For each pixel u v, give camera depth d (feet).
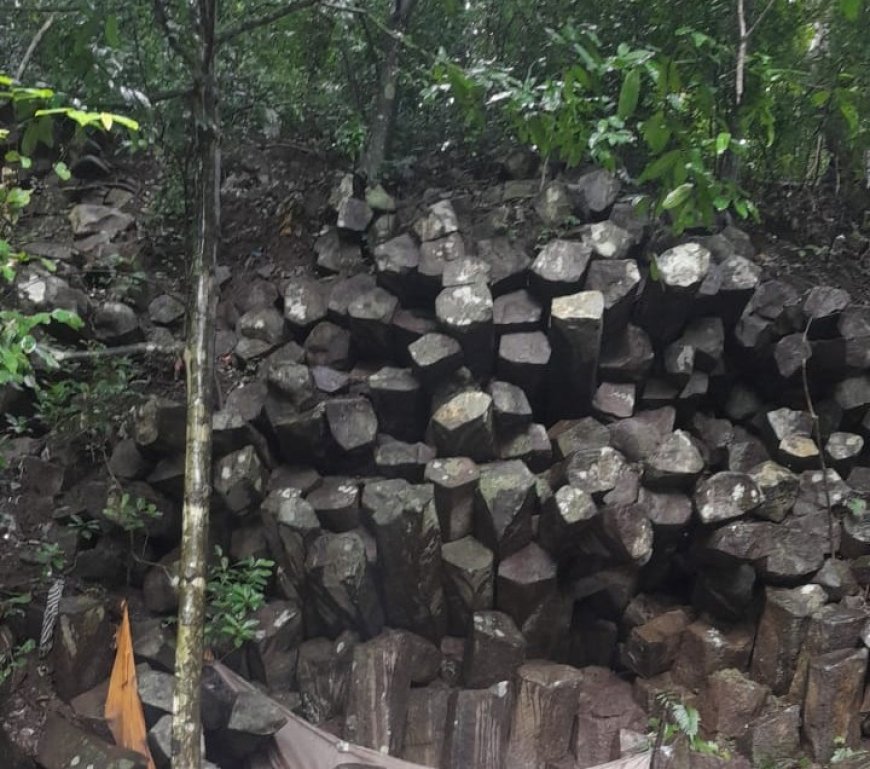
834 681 15.64
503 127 23.41
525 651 16.87
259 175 25.11
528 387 18.69
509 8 22.49
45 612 16.69
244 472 17.37
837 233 23.12
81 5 13.14
